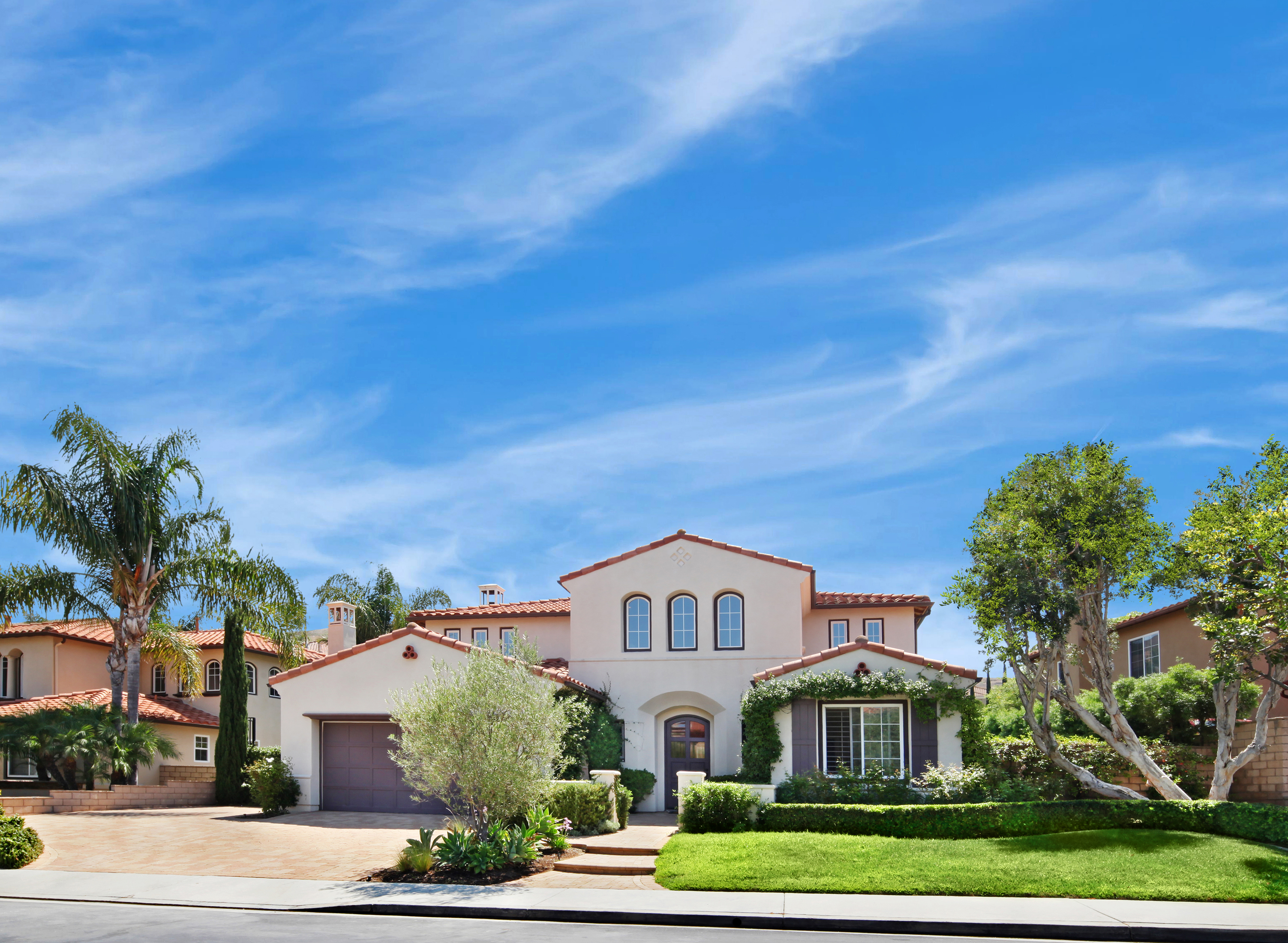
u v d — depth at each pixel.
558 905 14.03
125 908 14.12
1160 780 20.11
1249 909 13.64
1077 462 21.45
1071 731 24.44
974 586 21.62
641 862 17.20
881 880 15.22
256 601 32.06
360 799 25.98
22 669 35.28
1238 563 19.22
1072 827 18.45
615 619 28.73
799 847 17.23
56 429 30.05
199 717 35.78
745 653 27.86
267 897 14.80
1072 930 12.67
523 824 18.55
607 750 26.08
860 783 21.62
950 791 20.83
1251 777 21.52
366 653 26.31
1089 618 21.16
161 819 24.31
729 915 13.31
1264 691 22.33
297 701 26.42
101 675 37.06
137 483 30.41
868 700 23.27
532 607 33.28
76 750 27.44
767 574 28.19
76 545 29.48
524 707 17.98
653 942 12.00
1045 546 20.70
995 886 14.84
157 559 31.45
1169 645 27.36
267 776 25.27
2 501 29.08
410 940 11.89
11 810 25.27
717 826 19.58
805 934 12.70
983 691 35.19
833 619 31.77
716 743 27.53
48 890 15.30
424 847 16.83
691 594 28.58
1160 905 13.90
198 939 11.80
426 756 17.64
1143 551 20.47
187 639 38.53
